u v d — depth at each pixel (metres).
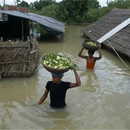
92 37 14.83
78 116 4.65
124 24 12.20
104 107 5.09
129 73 7.56
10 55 6.75
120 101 5.42
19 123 4.34
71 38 17.73
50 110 4.81
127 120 4.54
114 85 6.46
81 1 36.12
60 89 4.59
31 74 7.16
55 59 4.52
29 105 5.14
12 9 19.97
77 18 36.94
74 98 5.54
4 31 16.19
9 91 5.98
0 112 4.79
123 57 9.80
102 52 11.20
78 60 9.34
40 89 6.14
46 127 4.23
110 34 12.23
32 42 9.16
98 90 6.09
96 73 7.50
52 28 14.42
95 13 39.31
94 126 4.30
